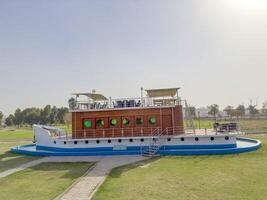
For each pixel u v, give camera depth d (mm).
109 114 33531
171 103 37781
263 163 21875
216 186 15500
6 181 18688
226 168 20391
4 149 39281
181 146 29953
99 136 33094
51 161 27344
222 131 33156
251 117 112000
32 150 34219
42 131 34156
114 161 25891
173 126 32344
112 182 17219
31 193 15367
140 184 16500
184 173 19203
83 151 31781
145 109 33000
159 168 21375
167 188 15430
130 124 33062
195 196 13781
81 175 19969
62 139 32531
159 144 30297
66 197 14344
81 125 33875
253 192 14070
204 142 29625
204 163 22922
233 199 13070
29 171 22250
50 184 17406
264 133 48500
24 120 177625
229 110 132500
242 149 27906
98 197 14000
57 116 160625
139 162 24719
